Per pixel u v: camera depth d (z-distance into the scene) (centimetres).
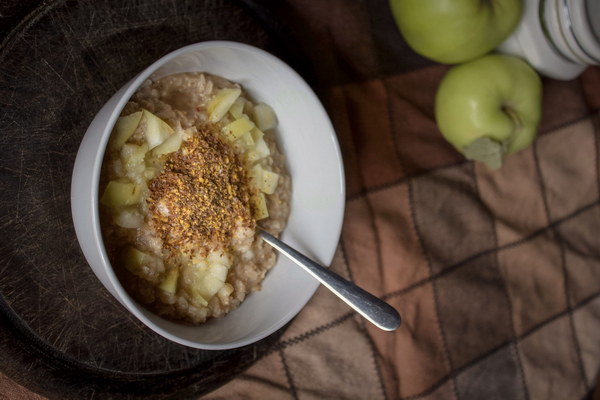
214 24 50
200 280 45
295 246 49
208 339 44
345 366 60
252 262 47
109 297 47
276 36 54
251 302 48
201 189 44
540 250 69
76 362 46
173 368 50
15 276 44
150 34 48
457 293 65
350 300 45
